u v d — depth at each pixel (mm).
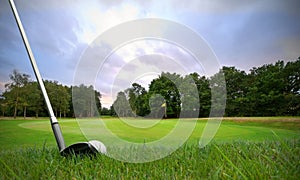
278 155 1050
